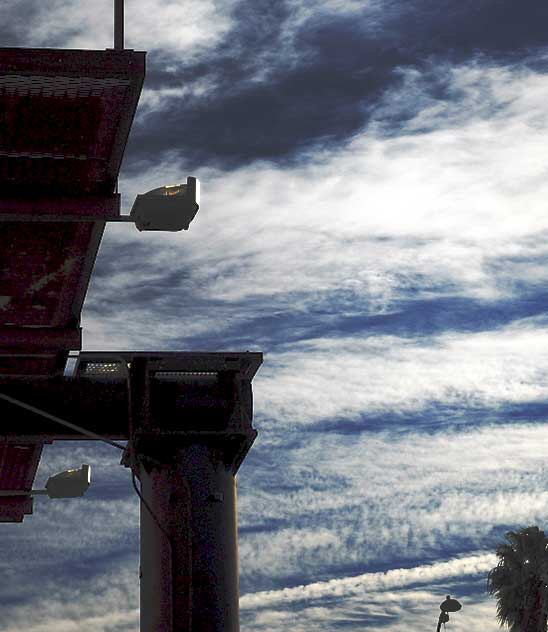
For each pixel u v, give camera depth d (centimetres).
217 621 1226
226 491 1254
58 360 1261
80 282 1155
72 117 948
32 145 978
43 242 1077
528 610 5125
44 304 1196
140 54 912
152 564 1238
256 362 1266
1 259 1105
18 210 1027
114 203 1043
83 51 902
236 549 1257
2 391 1258
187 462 1245
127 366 1258
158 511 1241
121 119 955
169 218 1030
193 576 1230
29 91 912
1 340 1219
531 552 5131
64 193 1034
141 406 1248
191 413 1252
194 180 1032
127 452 1255
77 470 1495
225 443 1257
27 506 1617
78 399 1264
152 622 1229
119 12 958
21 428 1265
